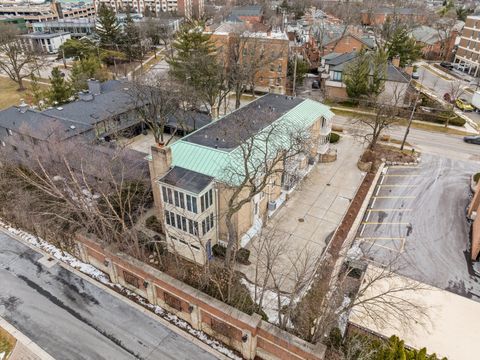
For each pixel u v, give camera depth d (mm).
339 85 56031
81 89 51625
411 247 26547
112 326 20516
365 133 44375
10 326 20406
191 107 42562
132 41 80188
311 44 81125
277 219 29031
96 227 23484
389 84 51125
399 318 17953
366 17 113938
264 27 79125
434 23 99500
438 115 48406
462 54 76312
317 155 37562
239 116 30500
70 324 20609
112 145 36375
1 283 23297
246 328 17797
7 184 28750
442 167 37781
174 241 24578
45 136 33031
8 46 71625
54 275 23984
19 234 27719
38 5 127875
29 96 57719
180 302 20297
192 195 21516
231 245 21422
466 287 23062
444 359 15656
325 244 26312
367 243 26906
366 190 33312
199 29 54656
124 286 23047
